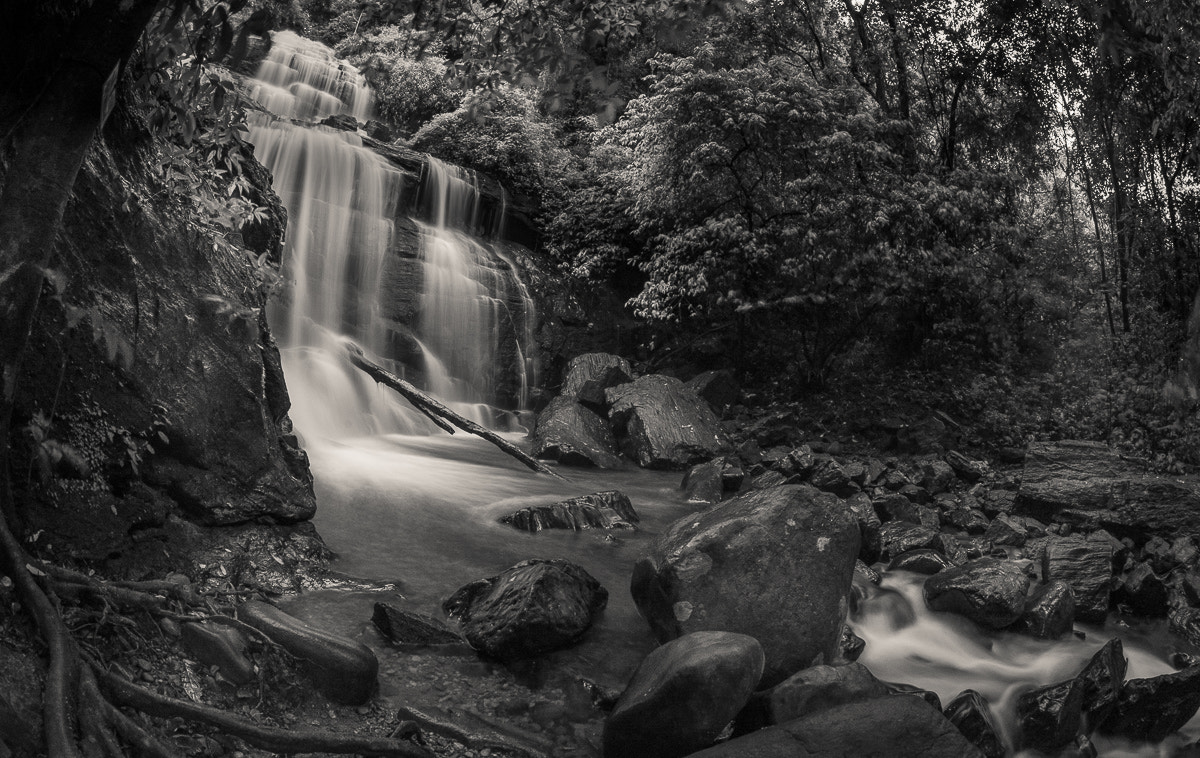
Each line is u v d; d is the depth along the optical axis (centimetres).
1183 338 1493
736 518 608
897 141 1590
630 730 470
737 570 584
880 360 1647
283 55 1825
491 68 593
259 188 796
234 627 478
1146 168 1656
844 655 654
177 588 484
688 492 1095
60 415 497
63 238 505
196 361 604
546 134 1855
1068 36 1569
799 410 1503
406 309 1402
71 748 337
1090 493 1028
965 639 730
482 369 1470
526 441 1327
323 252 1343
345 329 1338
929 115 1795
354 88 1927
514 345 1513
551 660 576
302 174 1378
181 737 402
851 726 462
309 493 684
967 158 1797
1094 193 1811
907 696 486
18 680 354
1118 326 1734
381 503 852
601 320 1656
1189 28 970
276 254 806
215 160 711
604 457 1229
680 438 1261
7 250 377
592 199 1716
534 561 634
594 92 588
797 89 1465
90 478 511
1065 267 1833
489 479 1029
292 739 412
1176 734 600
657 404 1309
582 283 1669
